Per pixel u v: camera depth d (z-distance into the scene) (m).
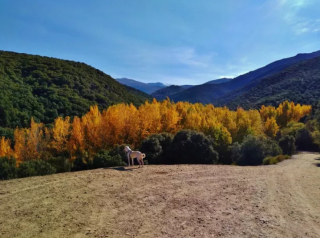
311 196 7.18
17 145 31.81
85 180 7.98
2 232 4.12
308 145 43.19
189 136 20.27
